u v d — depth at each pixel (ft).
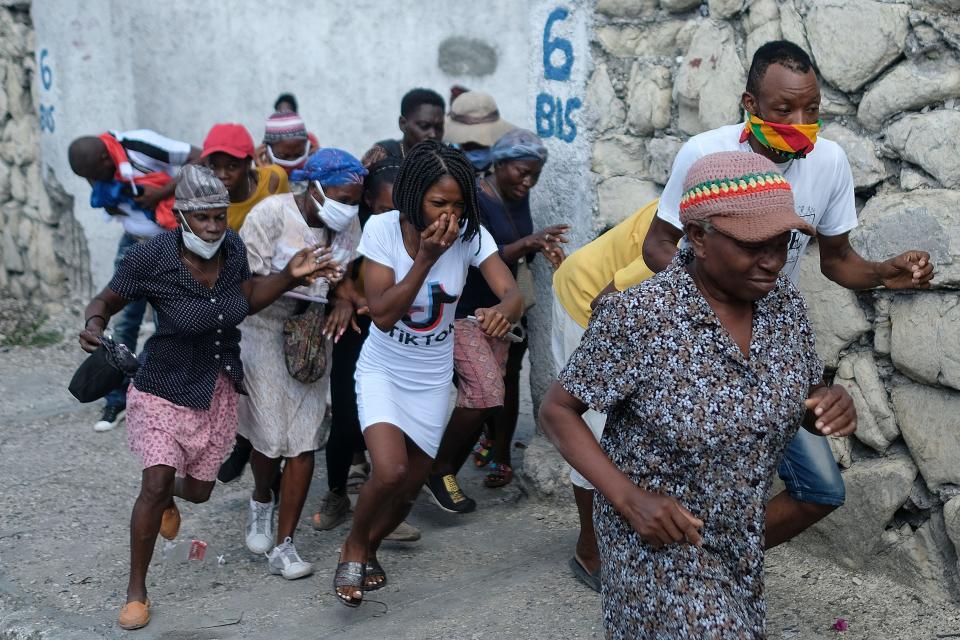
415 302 12.05
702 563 7.95
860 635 11.85
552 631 12.26
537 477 16.20
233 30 25.75
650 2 15.35
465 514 16.02
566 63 16.43
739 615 7.86
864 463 13.16
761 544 8.13
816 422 8.17
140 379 12.61
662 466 7.99
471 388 14.55
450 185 11.06
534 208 17.42
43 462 18.80
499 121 17.75
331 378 15.24
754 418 7.76
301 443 13.89
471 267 15.30
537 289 17.15
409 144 17.43
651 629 8.05
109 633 12.60
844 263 11.36
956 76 11.96
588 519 12.98
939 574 12.47
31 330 27.91
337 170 13.52
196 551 14.24
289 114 19.83
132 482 17.85
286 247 13.65
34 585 13.98
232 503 16.76
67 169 28.35
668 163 15.23
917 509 12.76
